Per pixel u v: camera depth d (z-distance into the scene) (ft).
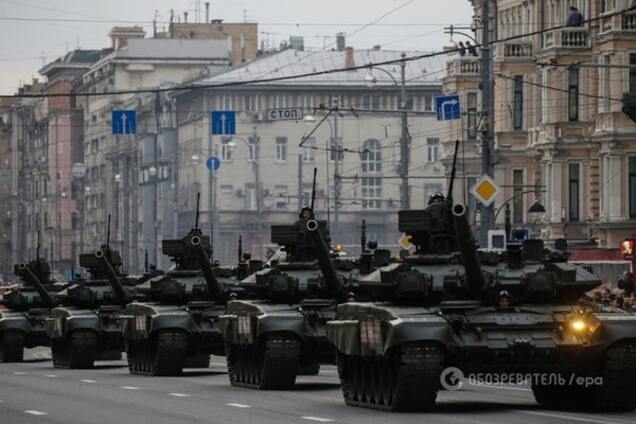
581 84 630.74
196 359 382.63
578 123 633.61
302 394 277.44
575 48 627.87
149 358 351.87
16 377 344.28
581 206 635.25
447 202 253.24
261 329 285.84
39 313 440.04
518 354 230.48
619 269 495.00
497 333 231.91
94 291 400.67
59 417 232.94
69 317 390.01
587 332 230.27
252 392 283.59
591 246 611.88
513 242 246.47
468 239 235.81
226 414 233.14
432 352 227.81
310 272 300.61
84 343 388.37
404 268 242.78
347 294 291.38
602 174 609.01
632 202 598.75
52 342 406.21
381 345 232.73
